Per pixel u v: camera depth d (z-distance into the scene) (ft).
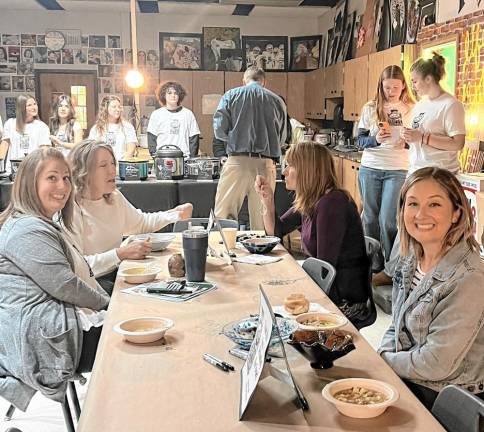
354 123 26.89
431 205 6.01
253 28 33.94
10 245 7.59
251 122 16.71
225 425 4.28
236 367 5.28
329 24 31.73
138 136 24.75
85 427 4.28
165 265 9.05
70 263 8.11
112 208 10.46
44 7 31.96
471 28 15.29
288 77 33.58
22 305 7.52
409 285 6.49
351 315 9.30
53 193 8.00
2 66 32.89
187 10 32.35
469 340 5.59
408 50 18.65
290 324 6.04
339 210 9.39
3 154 21.76
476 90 15.05
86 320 7.69
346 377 5.05
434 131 13.37
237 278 8.24
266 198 11.05
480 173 13.76
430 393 5.79
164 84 21.93
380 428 4.19
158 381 5.02
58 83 33.24
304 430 4.19
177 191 17.60
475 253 5.93
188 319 6.54
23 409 7.43
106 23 33.12
